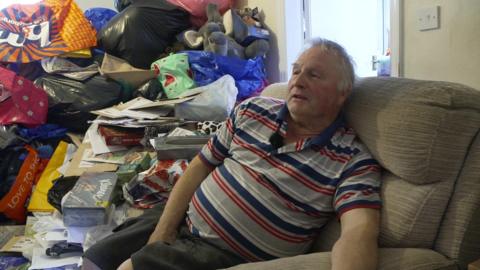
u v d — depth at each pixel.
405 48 1.85
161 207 1.46
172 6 2.73
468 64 1.63
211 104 2.26
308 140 1.19
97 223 1.46
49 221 1.72
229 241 1.18
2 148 2.21
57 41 2.63
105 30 2.69
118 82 2.52
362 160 1.13
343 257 0.91
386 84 1.18
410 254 0.94
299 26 2.81
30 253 1.68
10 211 2.17
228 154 1.38
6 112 2.37
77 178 1.75
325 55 1.20
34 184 2.28
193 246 1.18
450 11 1.66
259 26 2.88
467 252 0.98
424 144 0.99
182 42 2.75
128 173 1.70
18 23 2.65
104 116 2.16
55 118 2.50
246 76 2.62
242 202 1.18
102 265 1.22
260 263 0.98
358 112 1.20
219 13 2.79
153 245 1.14
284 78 2.81
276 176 1.17
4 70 2.38
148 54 2.68
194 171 1.39
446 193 0.99
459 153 0.99
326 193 1.13
